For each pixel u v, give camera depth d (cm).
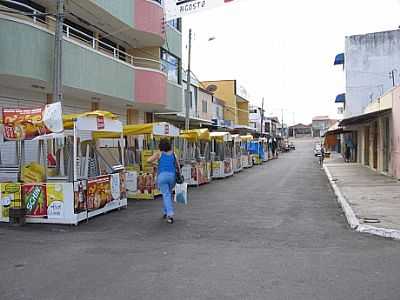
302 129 15238
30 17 1578
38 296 571
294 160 5300
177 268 693
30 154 1545
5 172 1244
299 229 1014
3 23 1320
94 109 2072
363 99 3722
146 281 627
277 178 2617
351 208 1261
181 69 2850
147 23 2186
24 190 1102
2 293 585
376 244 858
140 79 2130
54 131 1068
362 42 3728
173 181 1141
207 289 588
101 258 761
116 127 1310
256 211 1294
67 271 684
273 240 896
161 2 2312
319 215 1222
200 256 768
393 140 2241
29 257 772
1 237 945
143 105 2267
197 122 3775
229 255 772
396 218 1096
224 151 2823
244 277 641
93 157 1329
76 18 1917
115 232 995
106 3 1853
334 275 649
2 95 1503
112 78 1884
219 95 5650
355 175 2498
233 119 5591
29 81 1434
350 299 546
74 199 1080
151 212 1292
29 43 1380
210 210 1319
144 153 1666
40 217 1095
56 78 1348
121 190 1364
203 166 2273
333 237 925
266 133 7675
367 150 3428
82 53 1659
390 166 2341
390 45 3684
